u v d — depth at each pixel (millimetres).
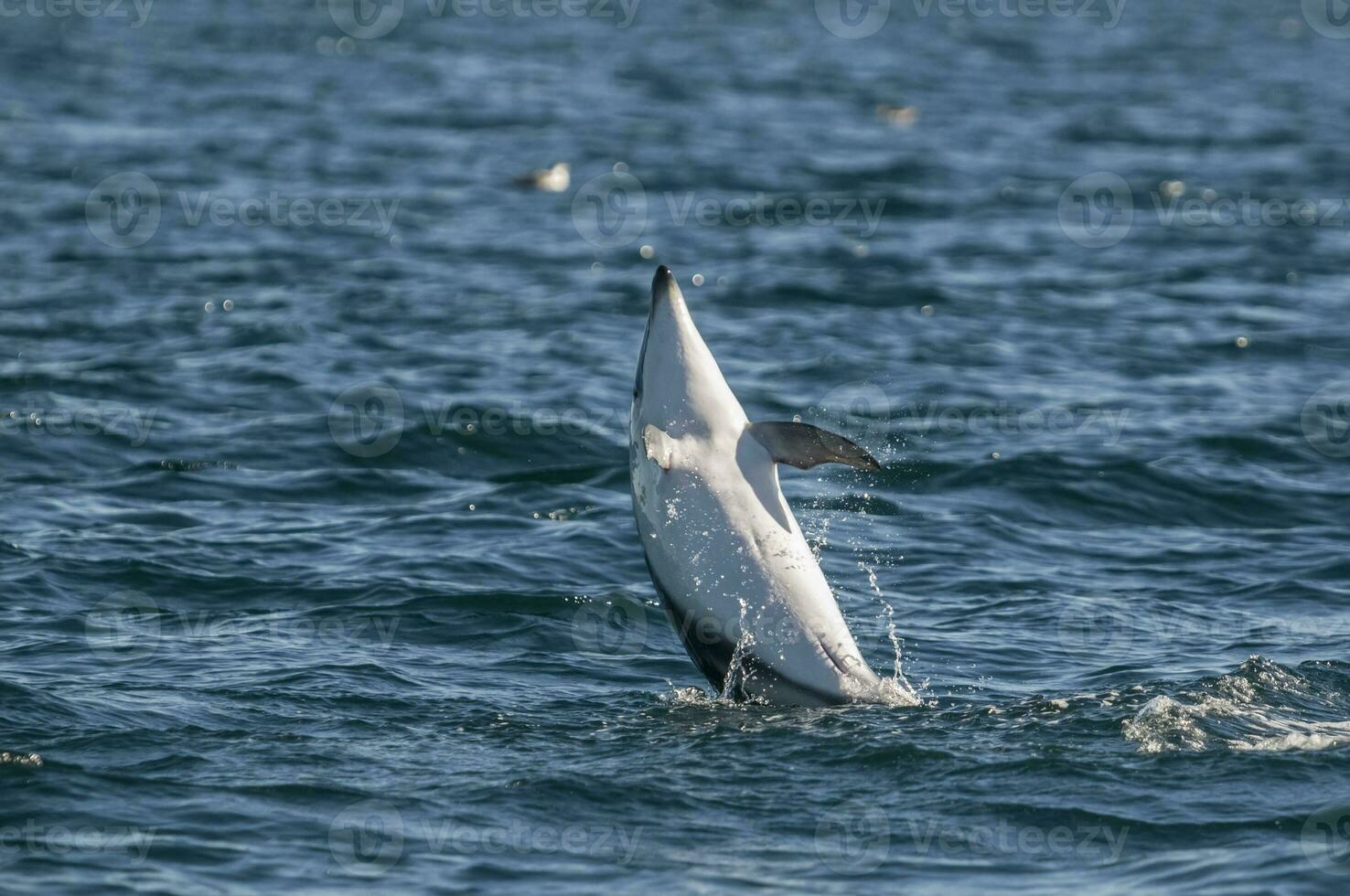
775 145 165500
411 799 32844
